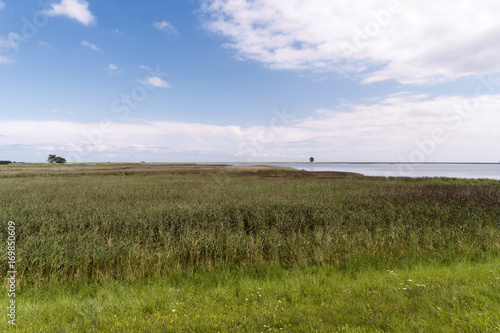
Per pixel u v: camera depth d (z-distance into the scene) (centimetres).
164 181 2622
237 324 358
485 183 2530
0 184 2106
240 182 2541
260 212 1070
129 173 4106
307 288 495
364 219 985
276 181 2691
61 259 609
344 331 326
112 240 768
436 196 1465
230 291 504
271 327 345
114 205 1205
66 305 441
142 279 585
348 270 616
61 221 925
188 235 775
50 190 1741
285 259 707
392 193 1605
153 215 971
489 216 978
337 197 1473
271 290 502
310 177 3447
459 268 548
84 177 3177
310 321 355
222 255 709
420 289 437
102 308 416
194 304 454
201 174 3928
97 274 586
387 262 662
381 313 364
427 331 306
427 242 777
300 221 1002
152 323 365
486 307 348
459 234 808
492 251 694
